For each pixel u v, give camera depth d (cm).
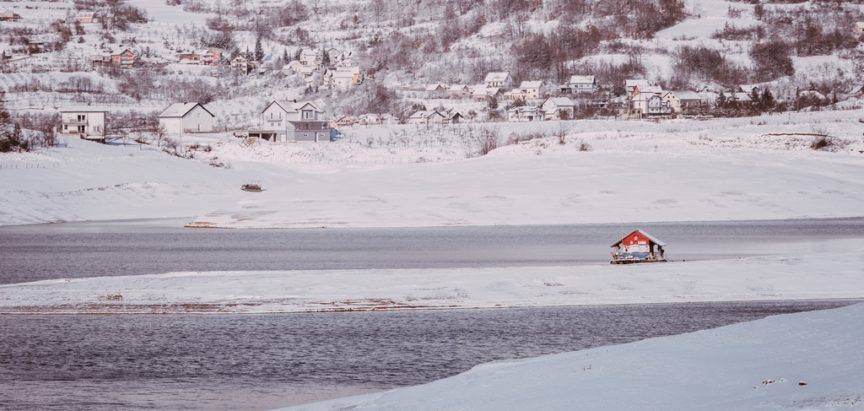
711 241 10931
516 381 4250
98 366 5522
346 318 6856
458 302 7306
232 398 4862
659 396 3631
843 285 7656
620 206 14212
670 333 6212
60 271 9019
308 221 13575
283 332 6412
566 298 7419
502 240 11400
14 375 5338
